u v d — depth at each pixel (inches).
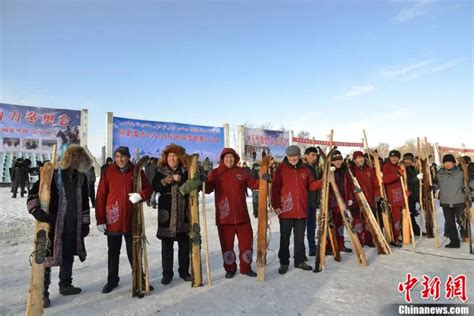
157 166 174.7
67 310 140.4
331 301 145.9
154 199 461.1
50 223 146.9
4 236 299.6
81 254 158.1
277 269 197.2
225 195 182.1
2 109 578.9
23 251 249.3
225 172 185.3
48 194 138.4
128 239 166.2
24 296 158.4
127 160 166.6
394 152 253.3
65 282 158.6
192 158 174.1
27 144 593.9
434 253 227.8
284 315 132.3
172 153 172.4
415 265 198.4
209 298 151.3
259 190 186.7
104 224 161.3
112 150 610.9
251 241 187.5
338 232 235.8
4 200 479.5
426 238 283.6
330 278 177.5
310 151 235.3
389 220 253.0
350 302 144.6
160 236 170.2
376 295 152.3
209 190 185.2
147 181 171.5
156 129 662.5
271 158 191.8
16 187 505.4
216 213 183.9
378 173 254.5
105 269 202.2
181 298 151.7
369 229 233.5
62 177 153.7
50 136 607.5
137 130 642.2
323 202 199.3
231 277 181.2
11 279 183.9
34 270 130.3
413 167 306.3
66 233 154.7
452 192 241.6
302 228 196.2
